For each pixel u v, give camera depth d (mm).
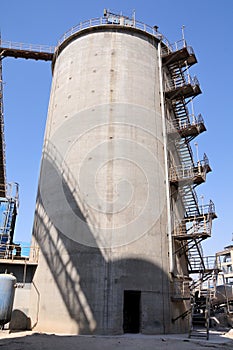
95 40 26578
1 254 23875
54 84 27844
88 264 18859
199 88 25953
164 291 19312
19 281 20656
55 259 20031
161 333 18109
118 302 17922
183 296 20641
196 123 25312
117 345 13266
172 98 27094
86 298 18078
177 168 25844
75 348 12281
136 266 19031
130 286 18453
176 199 23953
